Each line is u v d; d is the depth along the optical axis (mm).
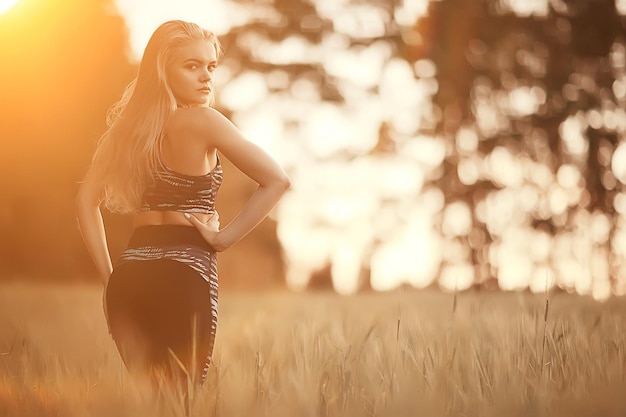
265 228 55156
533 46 44750
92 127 55375
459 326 10625
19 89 55219
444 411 6863
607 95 44781
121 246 54406
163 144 7609
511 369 7637
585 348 8992
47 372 7984
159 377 7086
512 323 10875
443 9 45188
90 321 13688
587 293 26297
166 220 7496
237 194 52812
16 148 55375
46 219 55938
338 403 6789
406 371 7523
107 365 8180
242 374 7293
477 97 45719
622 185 44875
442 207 47312
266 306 19703
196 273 7367
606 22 44250
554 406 6984
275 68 47406
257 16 46906
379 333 10594
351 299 25453
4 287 38406
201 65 7746
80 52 55281
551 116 45062
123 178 7645
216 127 7535
